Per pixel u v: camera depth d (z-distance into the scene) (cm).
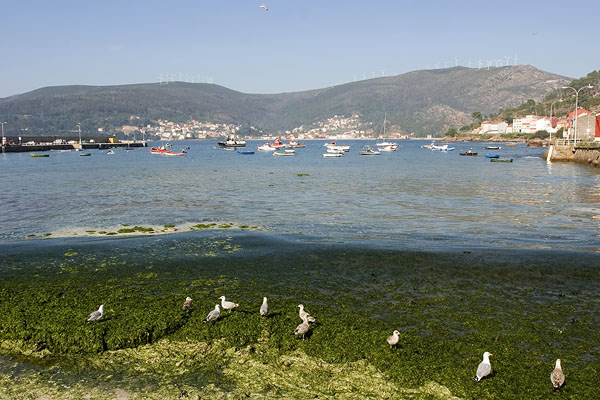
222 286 1905
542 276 2027
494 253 2378
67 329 1483
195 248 2528
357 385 1225
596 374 1236
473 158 12744
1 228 3180
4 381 1268
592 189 5356
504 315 1608
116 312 1619
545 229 3161
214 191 5350
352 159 12962
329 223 3384
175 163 11050
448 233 3022
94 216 3666
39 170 8594
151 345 1435
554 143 11044
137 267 2175
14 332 1500
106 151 18200
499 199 4622
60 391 1220
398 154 15975
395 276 2028
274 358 1351
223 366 1325
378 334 1453
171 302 1711
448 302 1725
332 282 1952
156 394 1203
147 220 3500
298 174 7750
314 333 1466
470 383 1211
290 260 2277
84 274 2072
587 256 2319
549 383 1205
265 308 1581
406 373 1254
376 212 3875
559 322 1554
